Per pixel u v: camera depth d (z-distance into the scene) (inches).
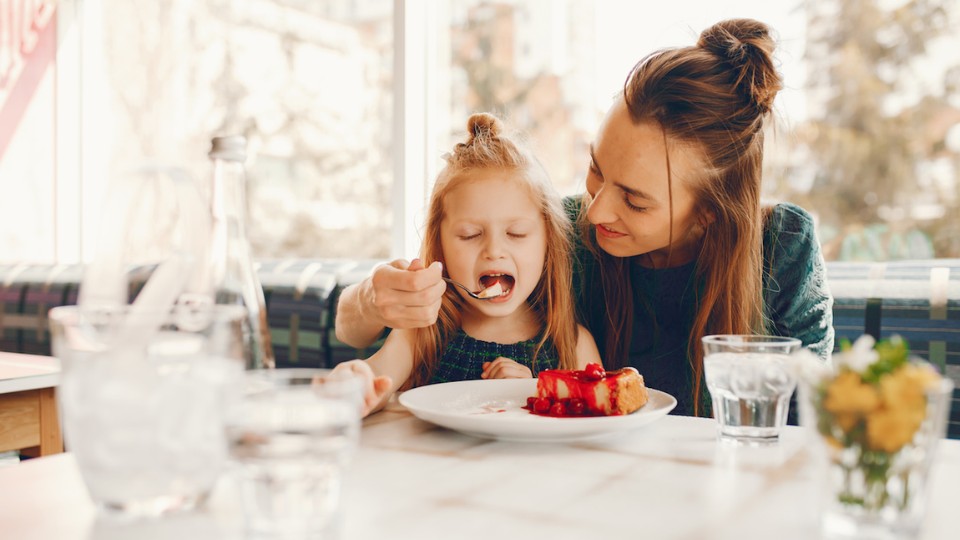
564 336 47.2
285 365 72.1
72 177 112.3
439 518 18.8
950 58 83.0
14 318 92.3
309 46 92.4
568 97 81.4
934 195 83.5
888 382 17.0
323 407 17.2
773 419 26.5
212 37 99.5
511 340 47.9
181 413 17.8
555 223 47.3
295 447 16.8
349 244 91.2
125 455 17.6
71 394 17.5
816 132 88.3
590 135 80.6
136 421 17.4
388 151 88.0
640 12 72.7
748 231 44.4
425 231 49.0
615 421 25.6
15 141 107.5
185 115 102.2
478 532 17.8
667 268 47.9
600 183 46.1
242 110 97.2
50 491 21.0
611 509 19.6
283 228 94.7
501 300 45.2
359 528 18.0
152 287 21.0
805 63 88.8
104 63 111.3
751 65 42.7
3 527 17.9
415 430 28.6
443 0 86.5
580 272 50.7
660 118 41.7
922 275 53.8
